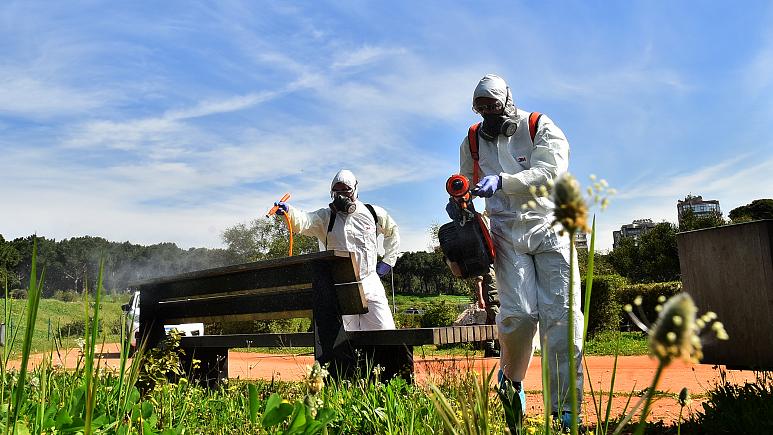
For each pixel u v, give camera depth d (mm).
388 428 2854
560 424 3260
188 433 2854
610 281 18516
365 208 7023
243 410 3236
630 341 14727
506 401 2377
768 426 3406
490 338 4863
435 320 20234
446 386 3133
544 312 4059
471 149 4637
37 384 2793
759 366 3906
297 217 6742
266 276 5152
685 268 4520
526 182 4148
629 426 3820
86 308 1714
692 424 3826
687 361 706
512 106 4438
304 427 1962
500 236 4266
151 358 4004
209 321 5758
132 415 2625
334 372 4625
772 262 3783
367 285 6848
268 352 14328
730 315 4121
